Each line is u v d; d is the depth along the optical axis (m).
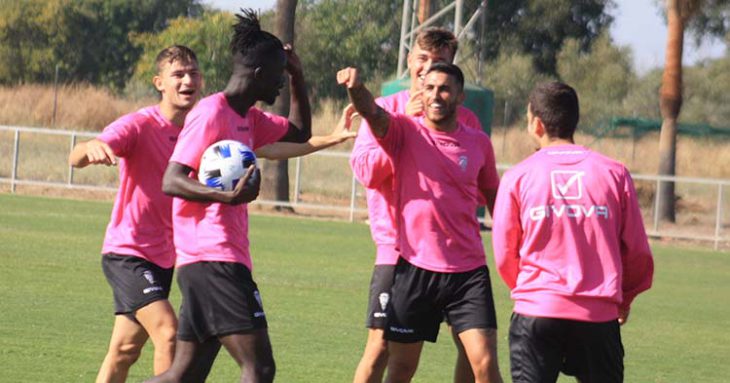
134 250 21.34
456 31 82.88
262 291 39.28
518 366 18.27
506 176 18.56
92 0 186.62
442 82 20.48
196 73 21.50
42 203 68.00
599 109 182.62
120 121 21.25
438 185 20.61
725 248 69.56
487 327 20.50
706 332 37.09
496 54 174.00
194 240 18.23
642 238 18.28
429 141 20.67
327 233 61.94
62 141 100.69
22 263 42.00
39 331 29.50
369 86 165.50
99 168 85.44
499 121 174.12
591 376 18.27
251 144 19.16
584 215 17.98
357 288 41.34
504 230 18.41
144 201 21.34
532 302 18.06
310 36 166.62
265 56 18.67
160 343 20.94
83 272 40.72
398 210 21.00
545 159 18.27
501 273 18.80
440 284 20.62
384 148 20.78
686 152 132.12
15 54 176.62
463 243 20.69
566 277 17.95
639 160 127.12
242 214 18.50
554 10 173.00
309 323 33.41
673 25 88.50
